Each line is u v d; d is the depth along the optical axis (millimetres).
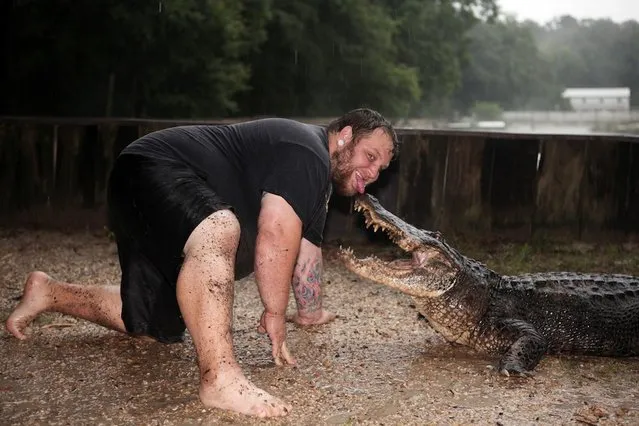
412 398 3734
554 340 4770
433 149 8469
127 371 4059
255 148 3891
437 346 4793
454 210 8562
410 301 5906
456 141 8453
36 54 18656
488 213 8570
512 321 4605
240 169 3887
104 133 8602
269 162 3848
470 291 4621
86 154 8664
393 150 4109
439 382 4027
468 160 8492
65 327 4891
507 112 75812
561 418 3527
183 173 3715
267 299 3879
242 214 3910
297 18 29047
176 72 20250
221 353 3457
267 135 3891
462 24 48125
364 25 31938
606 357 4848
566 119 68875
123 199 3809
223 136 3971
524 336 4453
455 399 3764
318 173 3771
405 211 8516
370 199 4641
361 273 4578
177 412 3455
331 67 31484
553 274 5148
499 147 8477
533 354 4363
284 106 29703
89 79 19781
